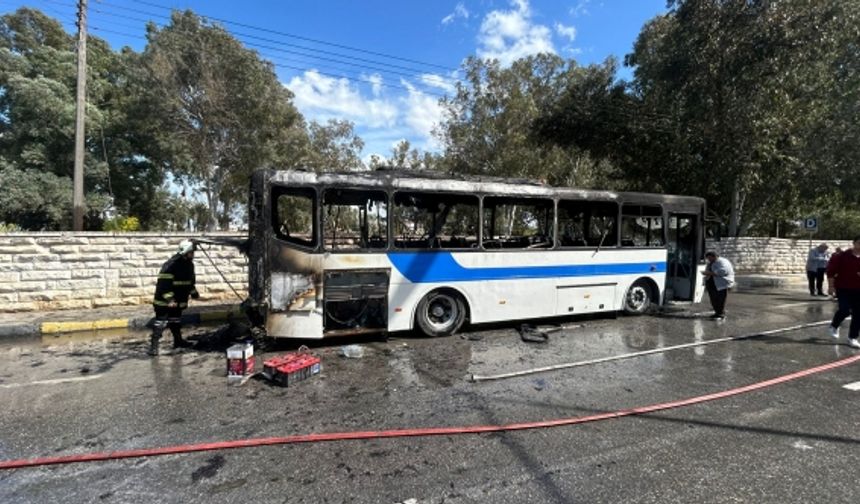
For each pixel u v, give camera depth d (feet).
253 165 81.82
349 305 23.04
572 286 28.60
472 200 26.37
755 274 61.11
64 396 16.12
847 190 61.77
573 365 19.95
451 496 9.92
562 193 28.04
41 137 75.10
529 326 26.96
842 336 26.27
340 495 9.98
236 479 10.68
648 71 63.62
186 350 22.59
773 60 47.73
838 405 15.48
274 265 21.40
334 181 22.17
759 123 49.98
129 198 88.74
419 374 18.74
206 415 14.46
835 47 49.29
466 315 26.08
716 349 22.98
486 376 18.40
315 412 14.74
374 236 24.02
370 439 12.81
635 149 62.39
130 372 19.02
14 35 81.20
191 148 81.41
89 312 29.84
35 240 29.60
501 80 81.82
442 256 24.73
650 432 13.28
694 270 33.53
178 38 73.97
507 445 12.42
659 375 18.69
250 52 78.48
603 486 10.35
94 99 83.87
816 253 44.16
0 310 28.96
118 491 10.18
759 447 12.35
